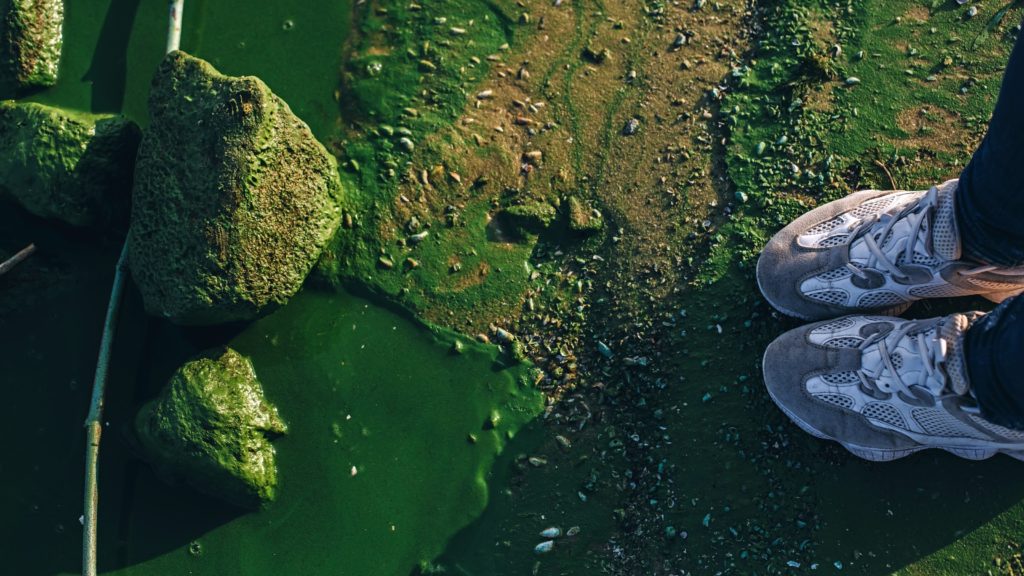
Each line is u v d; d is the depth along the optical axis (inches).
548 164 112.7
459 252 110.5
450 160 113.4
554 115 114.6
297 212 104.7
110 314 107.4
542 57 117.1
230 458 100.3
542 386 105.6
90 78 119.3
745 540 98.8
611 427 103.7
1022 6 112.4
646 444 102.7
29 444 108.1
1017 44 62.0
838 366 93.7
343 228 111.6
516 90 116.2
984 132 108.5
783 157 109.7
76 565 105.0
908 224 89.7
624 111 113.8
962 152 108.0
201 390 100.6
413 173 113.3
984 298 102.2
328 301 109.7
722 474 100.6
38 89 119.1
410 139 114.5
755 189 108.8
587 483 102.3
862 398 92.4
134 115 118.1
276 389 107.3
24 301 112.0
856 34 113.9
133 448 106.1
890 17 114.1
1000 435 86.5
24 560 105.3
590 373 105.5
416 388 106.7
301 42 119.7
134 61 119.7
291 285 105.5
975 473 98.0
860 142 109.5
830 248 97.8
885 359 89.1
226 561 103.8
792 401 97.2
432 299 109.0
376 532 103.3
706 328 104.7
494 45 118.0
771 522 98.9
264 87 102.3
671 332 105.1
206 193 100.3
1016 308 71.9
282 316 109.3
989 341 75.3
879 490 98.5
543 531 101.3
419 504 103.6
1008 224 74.3
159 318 109.7
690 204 109.2
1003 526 96.5
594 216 110.1
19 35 116.6
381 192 112.8
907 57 112.4
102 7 121.5
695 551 99.3
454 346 107.5
